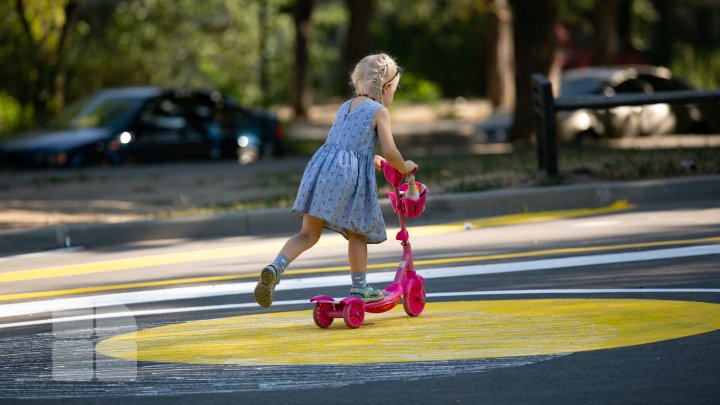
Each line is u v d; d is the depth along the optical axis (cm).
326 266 1551
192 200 2391
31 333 1142
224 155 3656
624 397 803
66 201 2462
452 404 801
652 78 3922
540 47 3828
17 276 1602
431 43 8131
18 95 4272
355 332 1073
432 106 7056
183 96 3631
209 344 1039
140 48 5116
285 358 964
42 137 3406
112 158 3391
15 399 858
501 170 2377
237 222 1997
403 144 4588
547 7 3812
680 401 789
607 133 3681
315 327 1112
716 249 1485
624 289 1252
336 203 1076
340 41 7988
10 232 1911
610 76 3888
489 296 1256
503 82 6412
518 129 3897
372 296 1109
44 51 4288
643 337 992
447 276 1412
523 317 1113
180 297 1343
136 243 1950
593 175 2233
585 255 1509
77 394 866
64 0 4375
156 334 1102
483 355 947
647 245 1563
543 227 1834
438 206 2047
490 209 2056
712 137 3644
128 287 1448
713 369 870
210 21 6309
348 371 908
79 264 1708
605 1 6550
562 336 1012
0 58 4219
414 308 1148
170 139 3519
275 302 1280
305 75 6056
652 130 3791
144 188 2661
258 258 1673
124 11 5256
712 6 7988
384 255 1619
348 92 6141
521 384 848
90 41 4841
